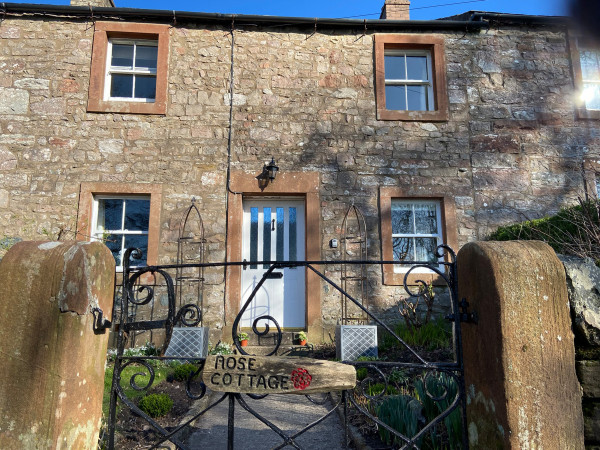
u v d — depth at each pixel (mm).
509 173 7105
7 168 6574
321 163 6996
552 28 7645
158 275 6508
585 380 2053
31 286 2094
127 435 3143
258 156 6953
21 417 1991
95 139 6770
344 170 7004
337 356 5684
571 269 2197
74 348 2086
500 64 7480
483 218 6938
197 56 7180
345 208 6898
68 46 6996
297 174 6922
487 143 7180
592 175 7145
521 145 7203
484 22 7422
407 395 3215
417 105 7613
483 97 7344
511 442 1879
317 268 6703
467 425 2203
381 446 2869
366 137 7125
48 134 6711
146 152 6809
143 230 6824
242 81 7164
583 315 2094
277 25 7359
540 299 2025
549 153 7203
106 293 2340
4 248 6297
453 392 2867
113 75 7285
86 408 2168
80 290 2125
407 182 7012
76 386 2098
